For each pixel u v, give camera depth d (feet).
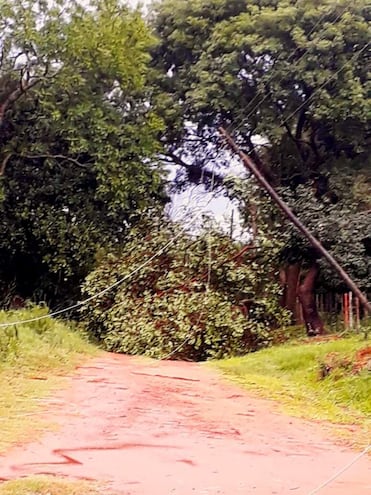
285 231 54.44
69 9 63.00
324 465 20.24
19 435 21.21
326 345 42.04
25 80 63.52
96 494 15.62
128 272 57.36
